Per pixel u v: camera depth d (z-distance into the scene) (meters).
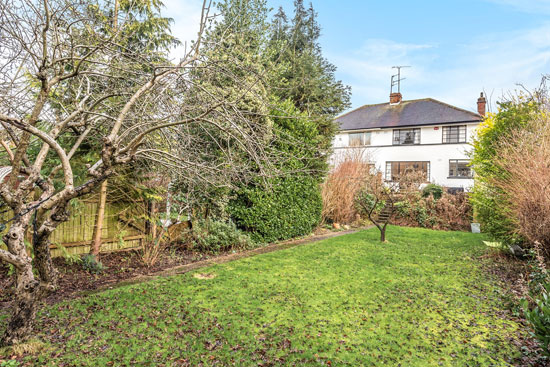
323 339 3.48
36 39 3.36
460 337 3.59
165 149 5.30
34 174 3.20
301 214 10.55
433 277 5.84
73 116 3.72
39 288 3.14
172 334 3.49
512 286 5.30
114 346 3.20
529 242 6.53
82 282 5.37
